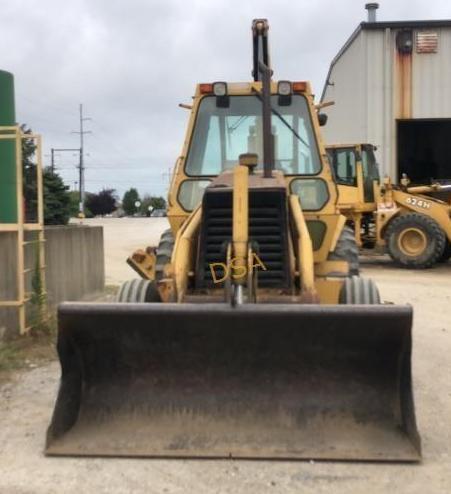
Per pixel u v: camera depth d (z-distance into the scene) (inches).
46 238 337.4
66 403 178.4
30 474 164.7
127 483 159.6
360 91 764.0
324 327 171.3
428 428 195.2
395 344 172.7
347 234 264.2
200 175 251.0
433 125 833.5
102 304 173.9
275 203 198.2
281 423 174.7
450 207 611.2
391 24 741.3
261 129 251.8
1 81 301.4
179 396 179.0
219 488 157.1
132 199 3710.6
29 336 295.6
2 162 295.7
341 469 165.0
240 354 177.2
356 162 629.9
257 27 289.0
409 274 574.6
